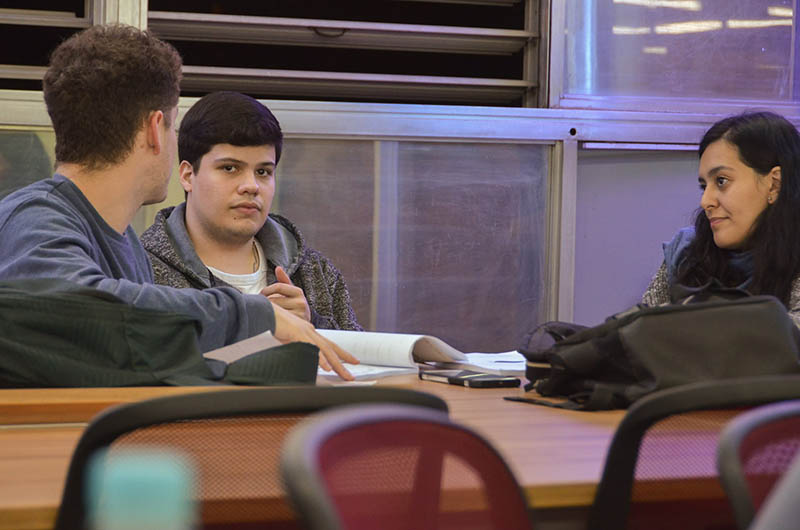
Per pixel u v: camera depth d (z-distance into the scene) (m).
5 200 2.38
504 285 4.80
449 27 4.82
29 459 1.21
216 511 0.96
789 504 0.57
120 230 2.53
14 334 1.83
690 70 4.95
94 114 2.45
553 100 4.80
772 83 5.05
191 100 4.39
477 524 0.88
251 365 1.90
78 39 2.51
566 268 4.83
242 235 3.55
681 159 5.02
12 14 4.36
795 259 3.25
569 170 4.82
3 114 4.17
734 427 0.94
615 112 4.87
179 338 1.91
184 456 0.94
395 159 4.65
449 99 5.04
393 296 4.67
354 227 4.62
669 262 3.76
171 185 4.35
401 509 0.82
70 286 1.92
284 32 4.75
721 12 4.96
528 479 1.14
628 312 1.91
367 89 4.92
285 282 2.77
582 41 4.84
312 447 0.69
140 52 2.48
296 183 4.55
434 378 2.32
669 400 1.08
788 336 1.72
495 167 4.76
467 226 4.74
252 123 3.47
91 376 1.83
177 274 3.47
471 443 0.88
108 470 0.92
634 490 1.15
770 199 3.33
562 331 2.06
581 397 1.81
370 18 5.05
